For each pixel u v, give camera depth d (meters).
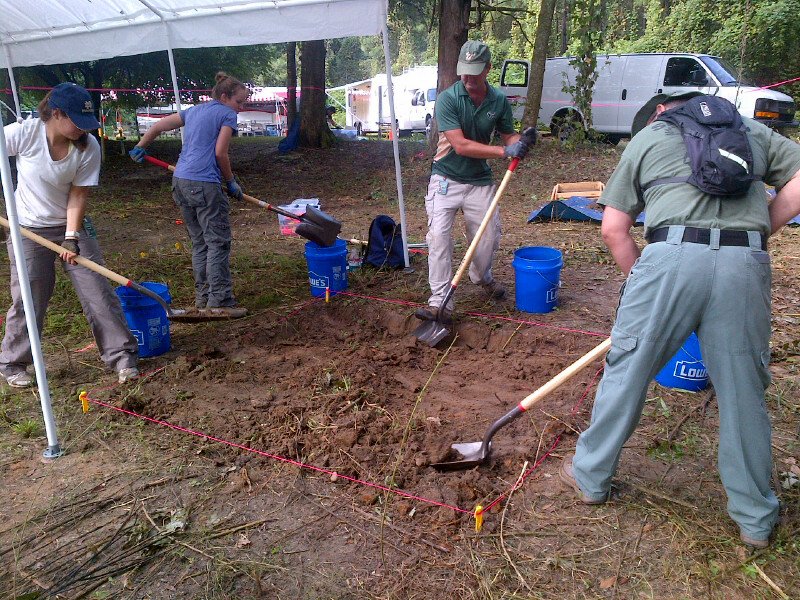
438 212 4.68
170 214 9.70
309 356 4.46
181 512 2.81
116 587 2.40
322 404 3.69
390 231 6.42
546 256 5.16
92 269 3.77
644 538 2.61
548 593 2.35
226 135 4.81
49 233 3.77
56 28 7.92
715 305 2.32
